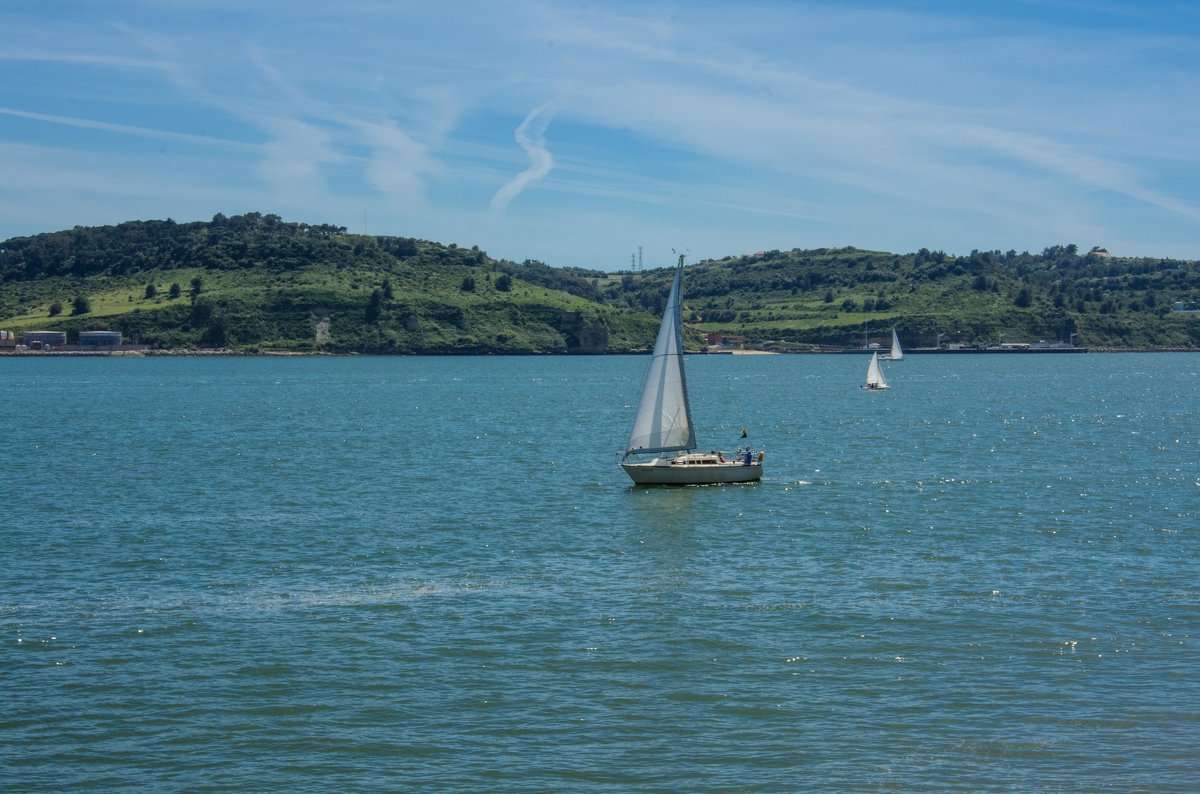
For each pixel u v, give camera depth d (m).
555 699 37.84
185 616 46.94
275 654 42.12
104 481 87.19
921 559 57.59
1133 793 31.34
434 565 56.62
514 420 148.50
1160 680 39.09
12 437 124.06
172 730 35.53
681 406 83.06
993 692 38.19
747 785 32.00
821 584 52.31
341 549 60.41
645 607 48.38
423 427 137.62
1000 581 52.47
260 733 35.34
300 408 172.00
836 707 37.09
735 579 53.44
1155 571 54.22
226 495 79.75
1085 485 82.75
